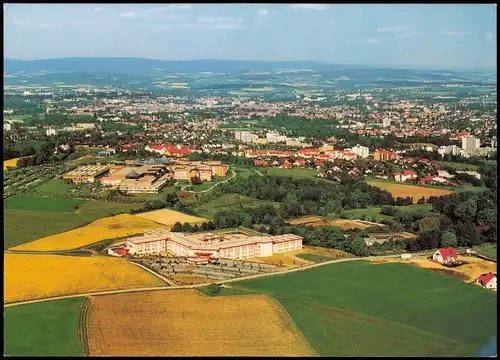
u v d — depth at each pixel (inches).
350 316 7440.9
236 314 7406.5
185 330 6855.3
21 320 7076.8
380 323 7234.3
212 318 7253.9
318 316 7401.6
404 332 6988.2
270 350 6427.2
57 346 6348.4
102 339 6594.5
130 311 7460.6
